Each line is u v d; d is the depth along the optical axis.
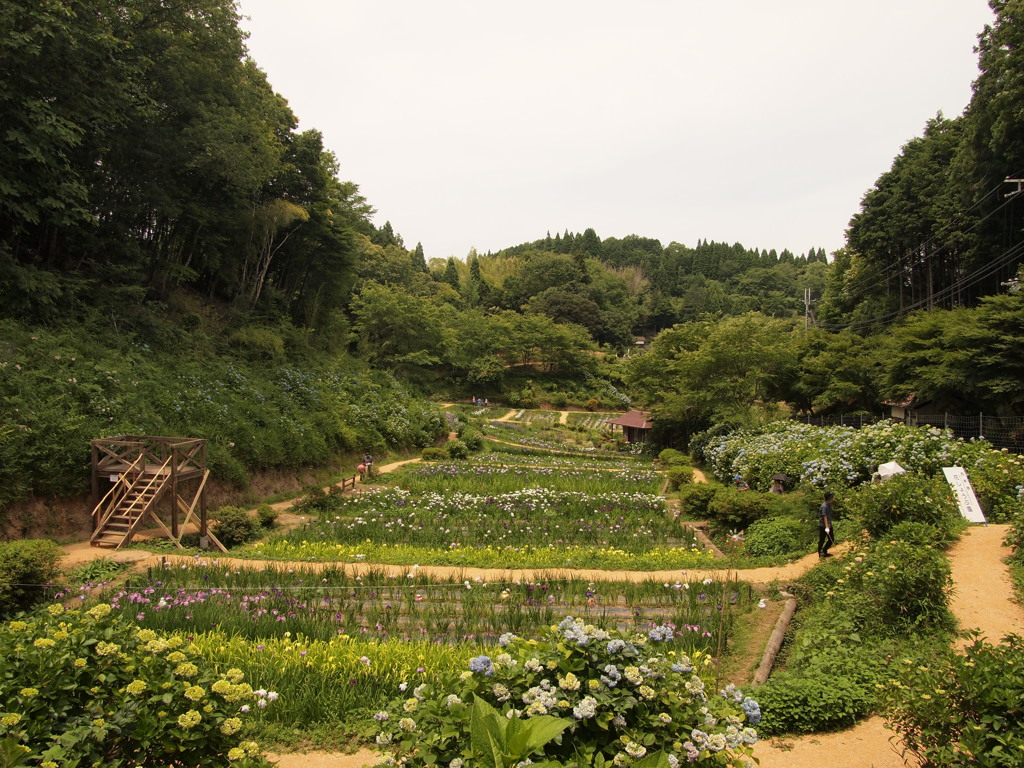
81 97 17.14
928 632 7.88
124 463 14.05
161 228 25.36
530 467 29.12
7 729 3.32
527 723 3.14
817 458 16.34
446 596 10.16
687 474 22.45
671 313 101.81
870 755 5.83
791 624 9.33
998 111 24.61
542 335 70.44
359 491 21.62
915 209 34.44
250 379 24.78
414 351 56.16
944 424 21.86
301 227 34.16
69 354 16.78
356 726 5.93
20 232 18.56
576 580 10.77
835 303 47.28
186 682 3.97
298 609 9.11
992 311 21.27
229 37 22.08
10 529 12.62
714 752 3.63
